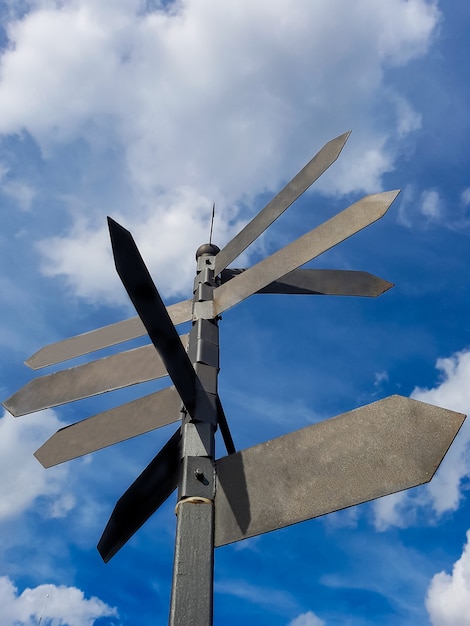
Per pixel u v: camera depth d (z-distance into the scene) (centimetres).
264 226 334
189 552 207
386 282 371
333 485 204
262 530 207
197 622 191
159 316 210
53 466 282
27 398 319
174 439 259
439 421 196
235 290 315
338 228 281
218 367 281
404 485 188
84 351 359
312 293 362
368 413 214
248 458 232
